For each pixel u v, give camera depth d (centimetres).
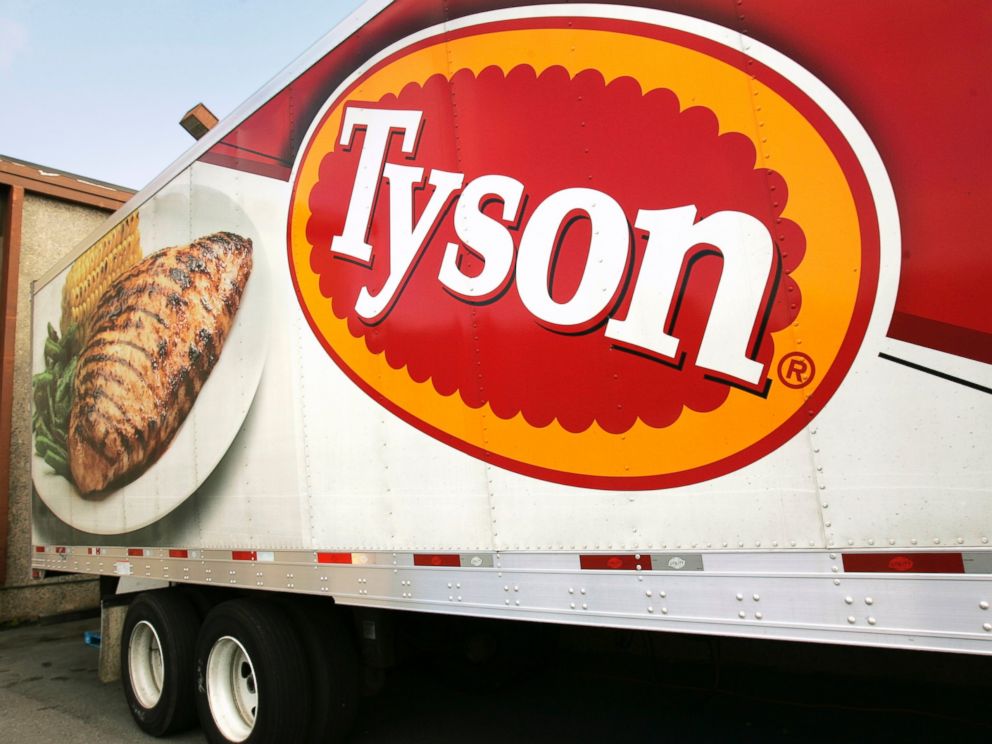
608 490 215
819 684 402
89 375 524
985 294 158
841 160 179
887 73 174
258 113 361
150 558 430
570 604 221
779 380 184
